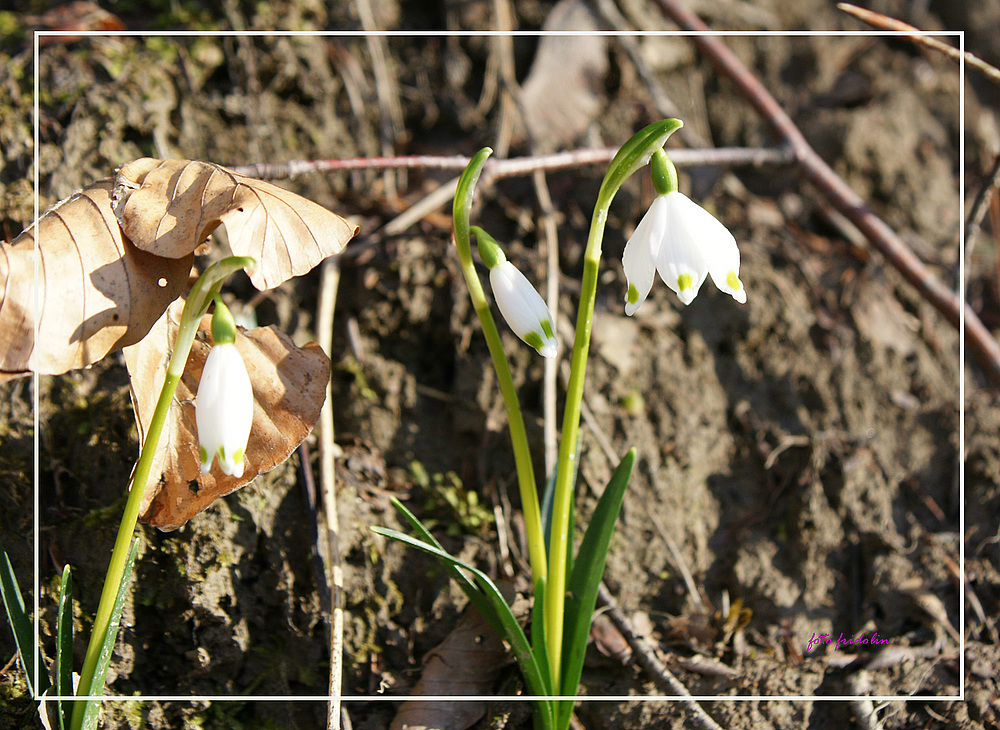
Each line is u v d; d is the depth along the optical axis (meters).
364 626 0.53
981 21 0.78
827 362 0.58
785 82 0.73
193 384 0.49
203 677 0.52
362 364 0.56
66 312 0.46
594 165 0.62
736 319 0.58
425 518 0.55
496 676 0.52
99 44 0.57
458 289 0.57
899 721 0.52
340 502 0.53
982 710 0.52
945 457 0.57
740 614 0.54
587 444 0.55
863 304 0.60
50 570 0.52
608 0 0.68
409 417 0.56
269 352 0.49
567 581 0.51
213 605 0.51
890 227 0.67
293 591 0.52
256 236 0.46
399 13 0.66
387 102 0.61
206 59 0.58
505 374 0.49
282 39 0.59
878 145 0.69
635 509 0.55
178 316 0.49
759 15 0.74
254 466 0.49
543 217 0.59
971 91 0.76
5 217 0.54
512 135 0.63
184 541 0.52
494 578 0.54
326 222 0.47
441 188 0.58
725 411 0.57
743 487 0.56
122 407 0.53
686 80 0.69
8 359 0.46
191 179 0.47
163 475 0.49
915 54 0.76
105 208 0.47
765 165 0.61
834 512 0.56
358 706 0.52
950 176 0.70
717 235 0.47
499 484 0.55
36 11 0.59
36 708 0.50
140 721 0.51
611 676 0.53
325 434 0.54
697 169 0.65
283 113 0.59
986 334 0.58
